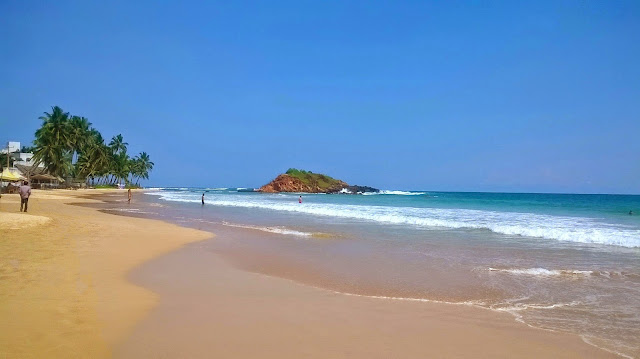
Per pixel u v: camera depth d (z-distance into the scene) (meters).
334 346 5.41
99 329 5.73
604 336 5.99
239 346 5.31
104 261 10.60
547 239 17.22
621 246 15.30
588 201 69.44
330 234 18.66
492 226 21.91
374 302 7.62
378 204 51.25
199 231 18.75
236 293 8.05
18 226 15.28
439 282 9.40
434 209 38.78
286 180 132.00
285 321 6.37
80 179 99.12
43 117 75.25
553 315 6.99
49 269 9.18
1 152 90.50
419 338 5.78
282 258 12.41
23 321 5.88
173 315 6.49
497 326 6.36
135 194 85.50
